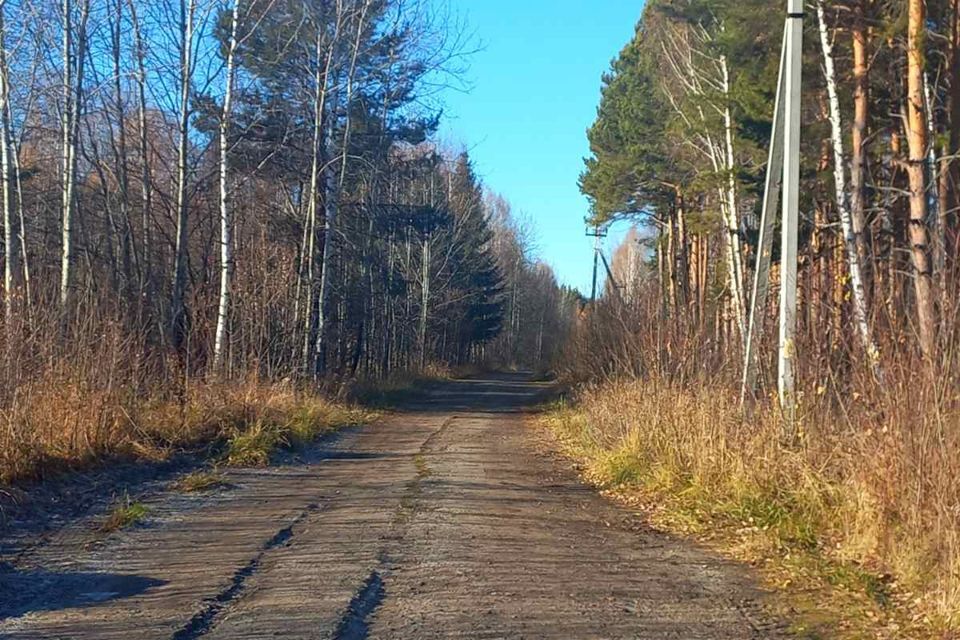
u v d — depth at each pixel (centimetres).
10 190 1878
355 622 611
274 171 2628
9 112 1894
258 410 1706
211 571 749
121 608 644
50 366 1292
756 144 2478
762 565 789
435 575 740
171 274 2414
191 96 2000
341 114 2605
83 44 1852
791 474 966
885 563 753
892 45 1847
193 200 2639
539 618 627
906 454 754
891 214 1973
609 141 3934
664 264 4012
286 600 663
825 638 594
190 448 1478
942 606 621
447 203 5094
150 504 1059
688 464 1144
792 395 1048
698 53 2777
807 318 1152
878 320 897
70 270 1802
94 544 850
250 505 1064
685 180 3419
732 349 1270
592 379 2278
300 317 2641
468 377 6084
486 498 1127
